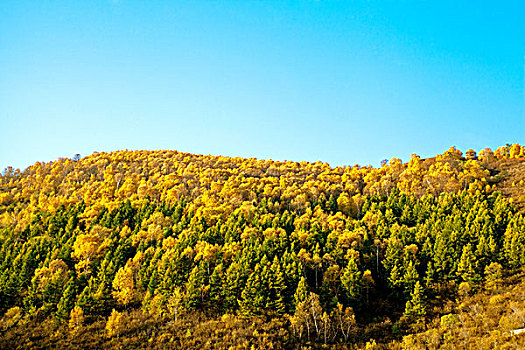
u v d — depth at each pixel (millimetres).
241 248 75125
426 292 62969
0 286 64250
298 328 56375
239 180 137500
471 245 67625
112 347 52094
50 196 122062
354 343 55281
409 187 114938
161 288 63594
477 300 58656
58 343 52688
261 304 60000
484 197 97875
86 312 59781
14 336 53969
